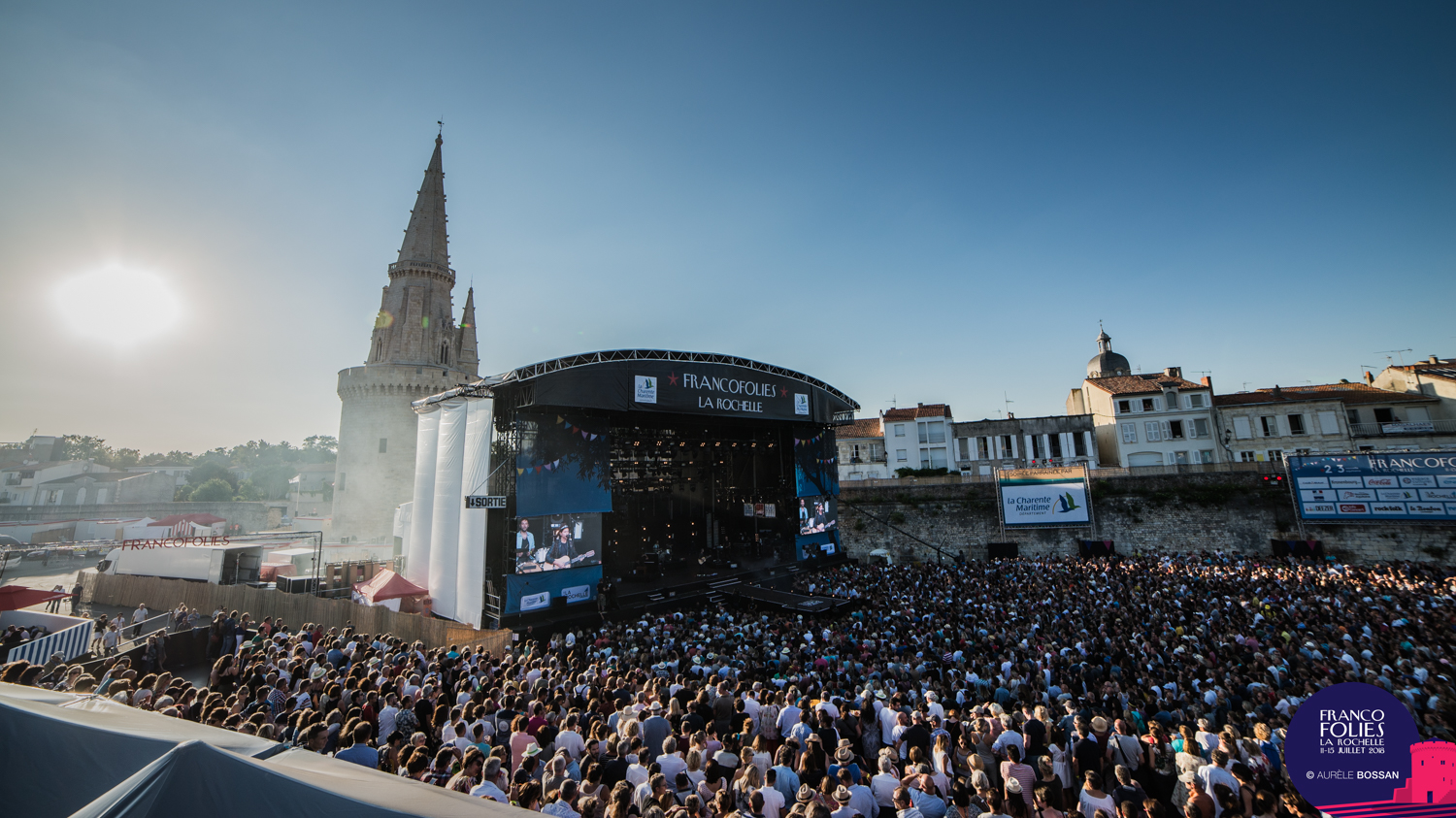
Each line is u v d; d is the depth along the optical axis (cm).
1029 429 4962
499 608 2152
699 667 1329
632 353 2575
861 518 4047
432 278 5941
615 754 725
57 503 8112
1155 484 3534
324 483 8738
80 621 1888
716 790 709
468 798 387
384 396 5416
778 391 3122
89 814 317
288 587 2816
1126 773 663
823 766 718
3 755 432
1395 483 2897
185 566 2933
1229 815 608
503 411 2442
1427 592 1989
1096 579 2366
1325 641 1471
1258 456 4284
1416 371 4216
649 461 3634
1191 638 1491
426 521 2719
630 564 3225
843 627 1842
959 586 2298
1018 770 730
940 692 1166
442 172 6288
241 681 1091
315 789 358
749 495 3772
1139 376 5025
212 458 14175
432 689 998
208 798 348
